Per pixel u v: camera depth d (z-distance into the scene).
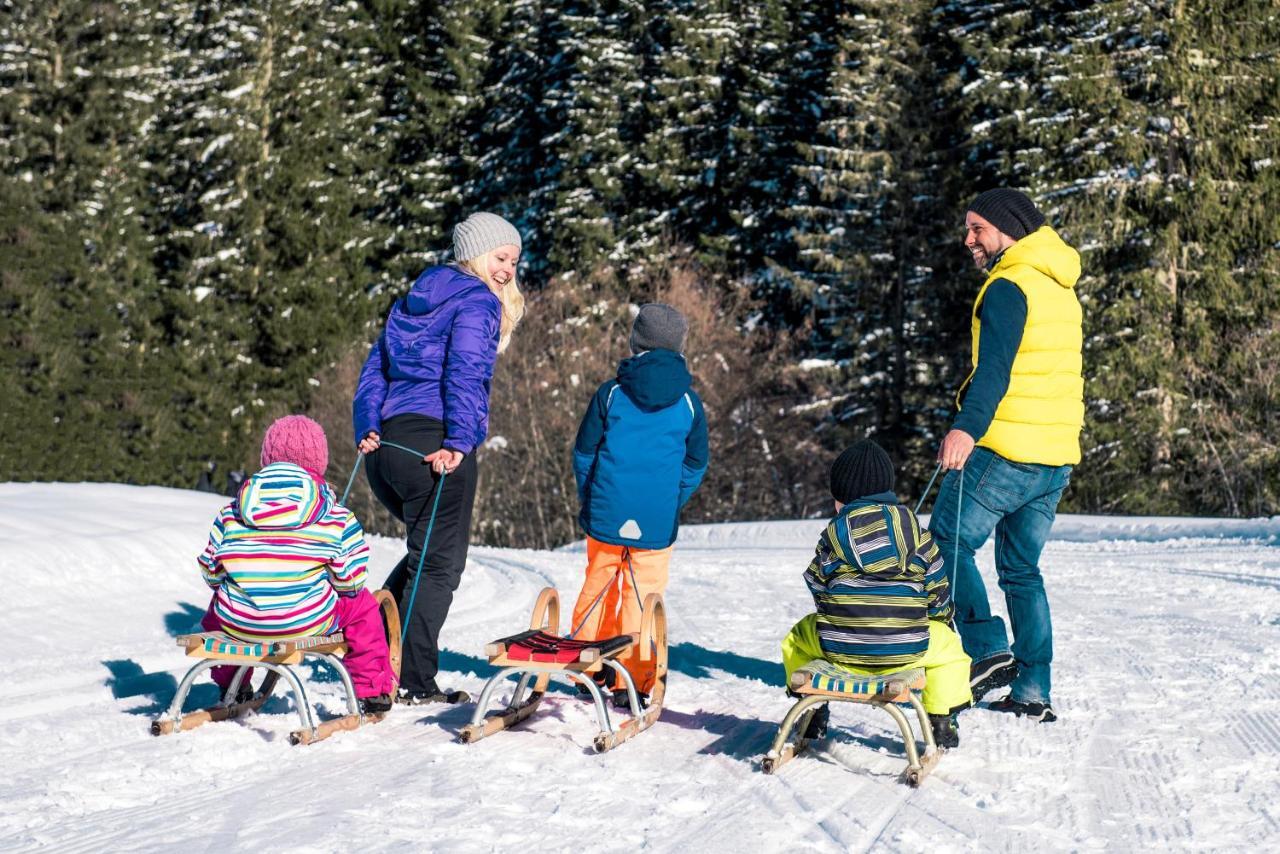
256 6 46.25
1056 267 5.56
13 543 8.84
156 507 11.38
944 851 3.69
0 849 3.57
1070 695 6.13
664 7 41.91
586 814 4.00
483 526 35.53
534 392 35.44
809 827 3.93
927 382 35.56
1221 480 28.81
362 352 39.19
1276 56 30.31
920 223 36.22
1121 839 3.83
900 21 36.28
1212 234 30.27
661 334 5.83
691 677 6.80
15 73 43.00
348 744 4.93
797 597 11.07
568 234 40.50
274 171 45.31
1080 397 5.70
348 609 5.34
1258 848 3.74
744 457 35.56
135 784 4.28
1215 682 6.44
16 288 40.38
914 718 5.64
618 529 5.72
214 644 4.93
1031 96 32.78
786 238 39.09
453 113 46.59
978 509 5.58
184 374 43.75
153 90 45.56
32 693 5.89
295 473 5.12
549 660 5.03
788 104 40.06
